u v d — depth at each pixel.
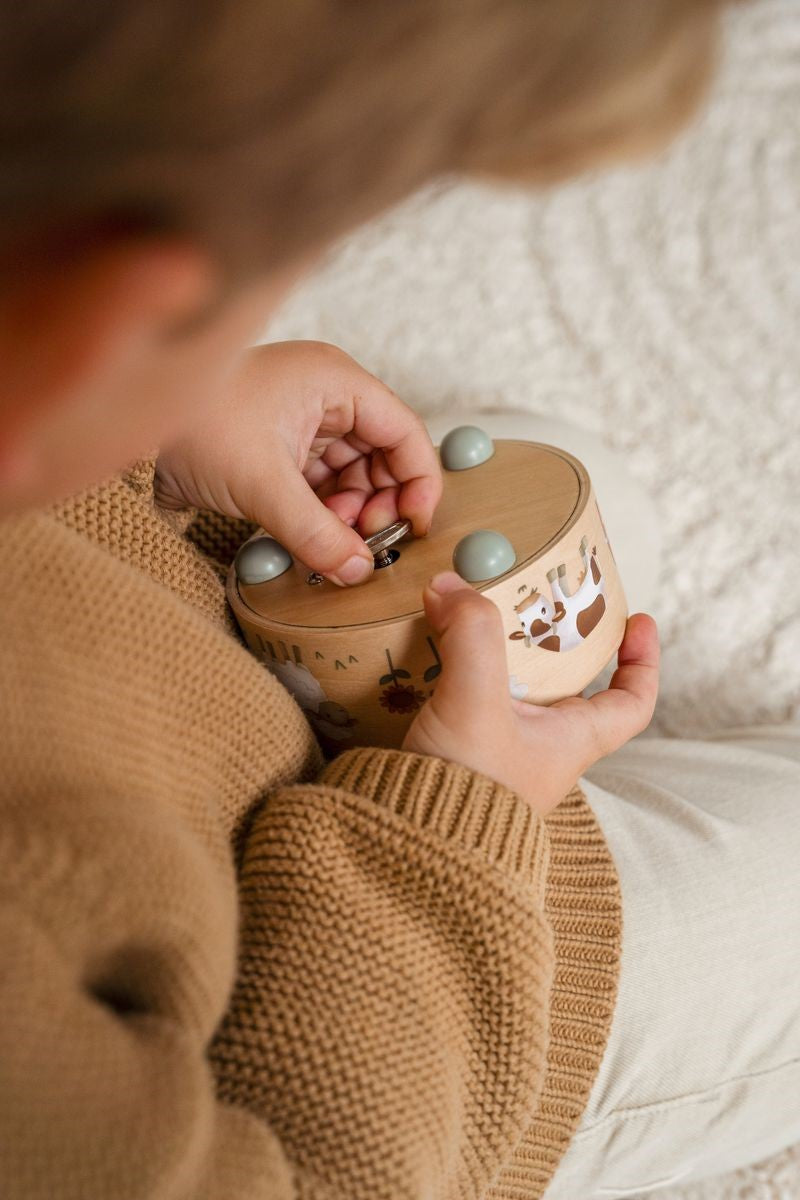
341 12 0.30
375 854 0.50
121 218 0.33
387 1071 0.48
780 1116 0.58
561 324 0.85
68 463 0.41
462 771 0.50
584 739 0.54
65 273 0.34
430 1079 0.49
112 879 0.45
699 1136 0.57
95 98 0.30
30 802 0.46
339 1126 0.48
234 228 0.34
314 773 0.54
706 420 0.80
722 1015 0.56
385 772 0.51
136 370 0.37
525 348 0.84
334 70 0.31
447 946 0.50
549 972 0.50
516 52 0.31
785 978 0.56
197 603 0.55
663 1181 0.59
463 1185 0.50
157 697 0.49
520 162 0.35
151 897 0.46
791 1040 0.57
